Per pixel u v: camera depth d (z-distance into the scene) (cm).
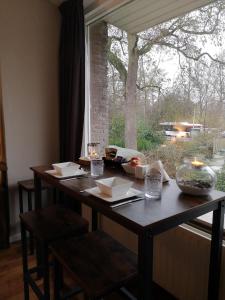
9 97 256
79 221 167
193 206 120
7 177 261
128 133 251
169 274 179
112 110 265
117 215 110
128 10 234
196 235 159
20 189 251
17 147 266
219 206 135
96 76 276
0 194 246
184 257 167
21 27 255
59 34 279
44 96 278
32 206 267
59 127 288
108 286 108
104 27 266
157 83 219
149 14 222
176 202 125
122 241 218
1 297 183
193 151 191
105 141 274
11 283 198
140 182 159
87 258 128
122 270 119
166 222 107
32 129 274
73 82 255
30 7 258
